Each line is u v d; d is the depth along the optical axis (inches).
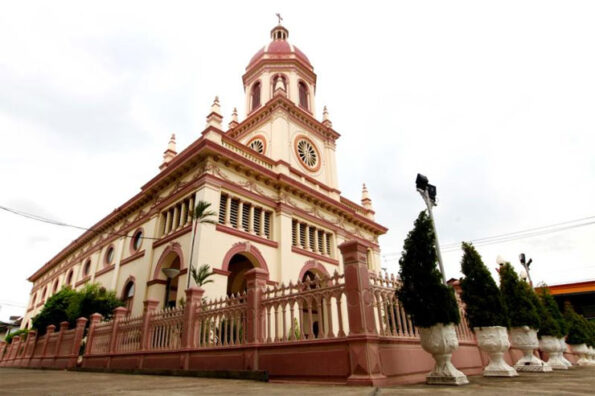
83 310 800.3
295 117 1039.0
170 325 462.3
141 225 883.4
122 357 521.7
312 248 892.6
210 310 409.1
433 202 379.9
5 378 388.5
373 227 1133.1
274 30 1300.4
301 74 1184.2
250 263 808.3
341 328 275.7
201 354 391.2
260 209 792.9
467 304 361.7
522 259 837.8
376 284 299.7
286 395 195.5
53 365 741.3
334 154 1136.8
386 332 287.9
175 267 785.6
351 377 249.9
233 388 244.1
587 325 769.6
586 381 266.8
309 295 312.8
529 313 424.2
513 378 309.6
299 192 879.7
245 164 760.3
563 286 1382.9
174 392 219.8
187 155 739.4
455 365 361.1
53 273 1493.6
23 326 1598.2
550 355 491.2
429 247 284.2
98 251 1080.8
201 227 639.1
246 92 1194.6
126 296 842.2
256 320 345.7
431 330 266.8
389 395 187.3
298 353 297.0
